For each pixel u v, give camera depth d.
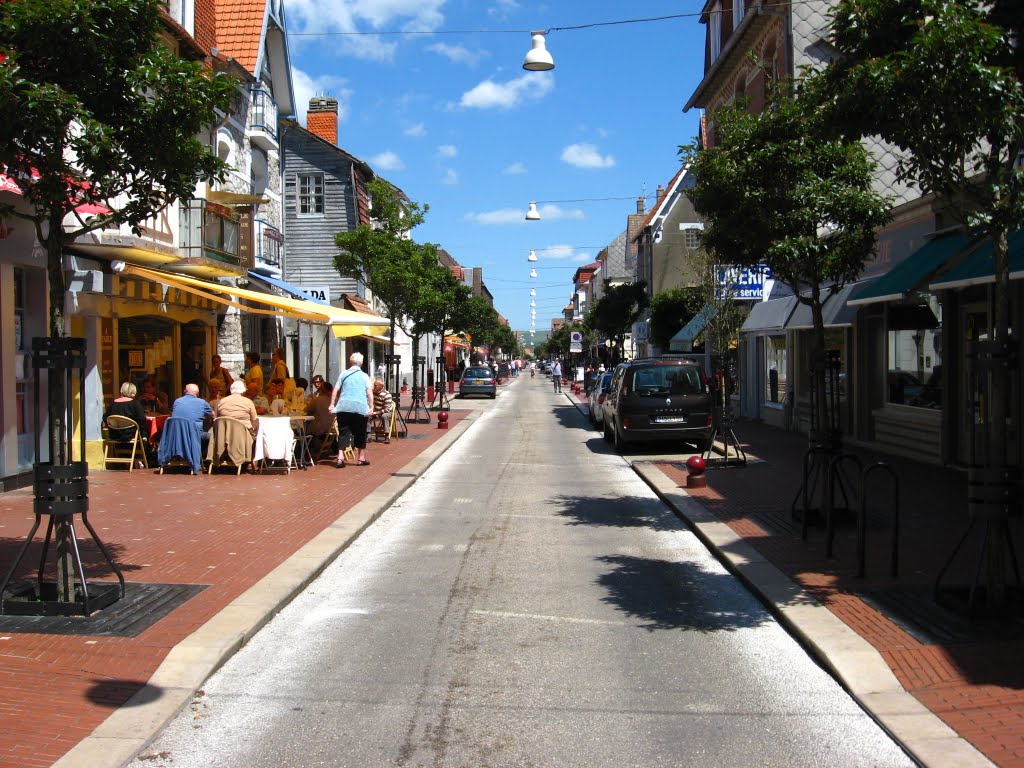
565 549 9.00
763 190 9.22
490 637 6.07
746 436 20.55
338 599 7.06
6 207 6.27
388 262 24.98
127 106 6.42
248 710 4.76
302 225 34.03
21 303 12.39
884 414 16.52
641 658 5.63
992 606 5.96
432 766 4.12
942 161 6.56
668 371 18.09
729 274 19.69
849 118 6.59
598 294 88.25
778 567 7.62
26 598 6.27
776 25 20.59
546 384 72.06
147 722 4.45
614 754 4.26
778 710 4.79
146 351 16.95
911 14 6.30
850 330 18.06
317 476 13.87
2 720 4.42
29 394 12.50
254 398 16.97
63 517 6.14
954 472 13.30
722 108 10.12
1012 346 5.90
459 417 30.14
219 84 6.54
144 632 5.76
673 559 8.51
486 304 60.94
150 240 15.46
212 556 8.04
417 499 12.38
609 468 16.14
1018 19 6.64
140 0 6.22
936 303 14.24
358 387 15.34
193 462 13.66
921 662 5.21
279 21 25.97
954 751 4.12
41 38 5.90
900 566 7.46
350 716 4.69
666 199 44.50
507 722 4.63
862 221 9.14
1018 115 6.03
